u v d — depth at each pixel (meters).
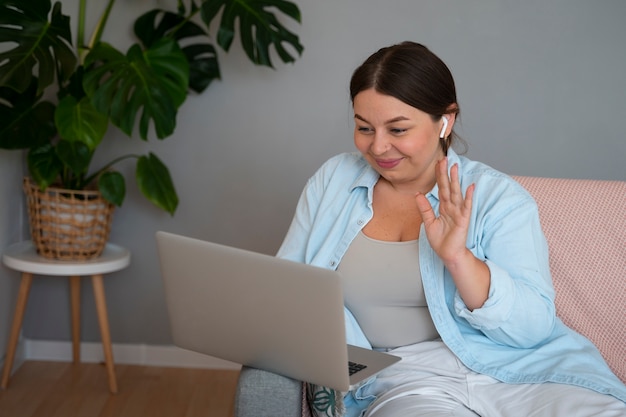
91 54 2.52
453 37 2.88
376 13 2.87
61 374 2.93
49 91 2.90
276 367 1.49
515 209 1.62
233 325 1.47
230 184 2.98
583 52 2.87
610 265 1.82
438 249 1.48
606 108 2.89
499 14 2.87
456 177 1.47
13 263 2.63
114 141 2.94
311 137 2.94
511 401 1.52
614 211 1.84
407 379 1.61
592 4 2.85
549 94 2.90
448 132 1.69
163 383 2.91
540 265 1.60
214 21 2.90
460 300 1.55
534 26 2.87
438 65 1.60
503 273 1.50
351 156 1.86
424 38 2.88
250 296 1.41
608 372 1.58
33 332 3.05
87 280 3.04
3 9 2.35
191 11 2.79
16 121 2.59
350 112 2.92
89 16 2.87
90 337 3.07
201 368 3.08
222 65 2.92
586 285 1.82
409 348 1.68
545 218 1.86
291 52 2.90
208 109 2.94
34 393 2.75
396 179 1.67
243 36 2.66
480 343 1.61
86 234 2.67
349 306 1.73
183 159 2.97
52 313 3.04
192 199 2.99
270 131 2.94
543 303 1.56
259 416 1.48
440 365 1.62
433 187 1.72
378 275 1.68
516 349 1.60
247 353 1.50
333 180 1.83
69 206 2.63
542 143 2.92
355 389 1.67
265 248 3.01
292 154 2.96
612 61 2.87
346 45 2.89
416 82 1.56
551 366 1.56
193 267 1.46
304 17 2.88
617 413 1.42
